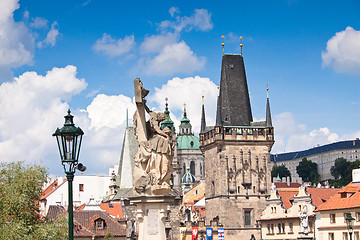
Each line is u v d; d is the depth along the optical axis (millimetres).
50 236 63094
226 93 172500
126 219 147625
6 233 59000
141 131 32906
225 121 170000
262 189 167125
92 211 125000
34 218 66938
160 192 32500
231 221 163750
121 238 120250
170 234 143750
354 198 117812
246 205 165500
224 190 165250
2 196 64625
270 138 169125
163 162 32625
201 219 179375
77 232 116750
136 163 33156
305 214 129875
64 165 30891
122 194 169000
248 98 174750
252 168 167750
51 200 194125
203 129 178500
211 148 172375
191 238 162375
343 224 117562
